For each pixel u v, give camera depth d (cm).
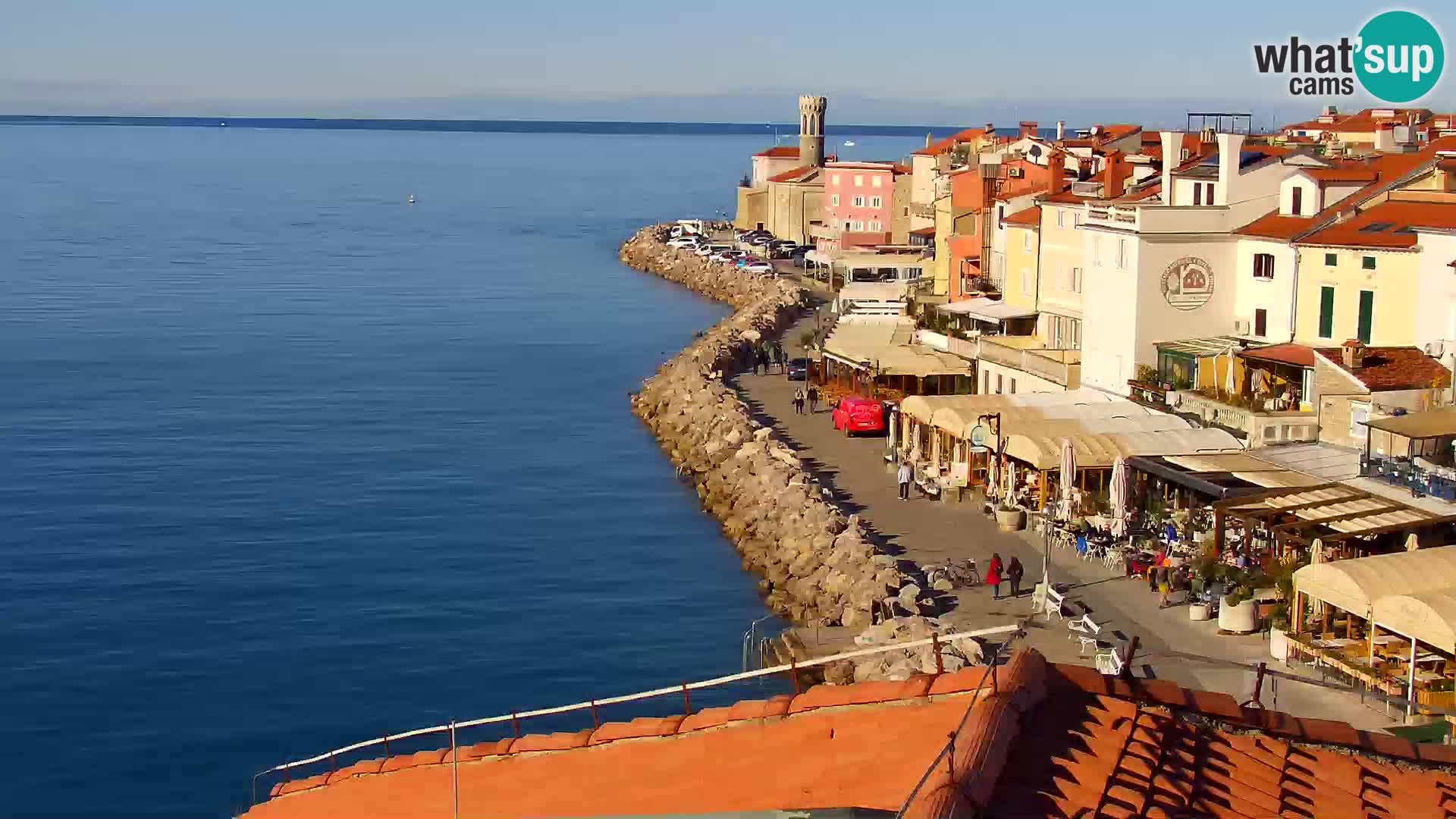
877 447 9644
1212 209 8100
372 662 6588
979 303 10962
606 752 2314
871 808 1788
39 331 16700
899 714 2047
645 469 10244
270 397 13050
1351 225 7606
